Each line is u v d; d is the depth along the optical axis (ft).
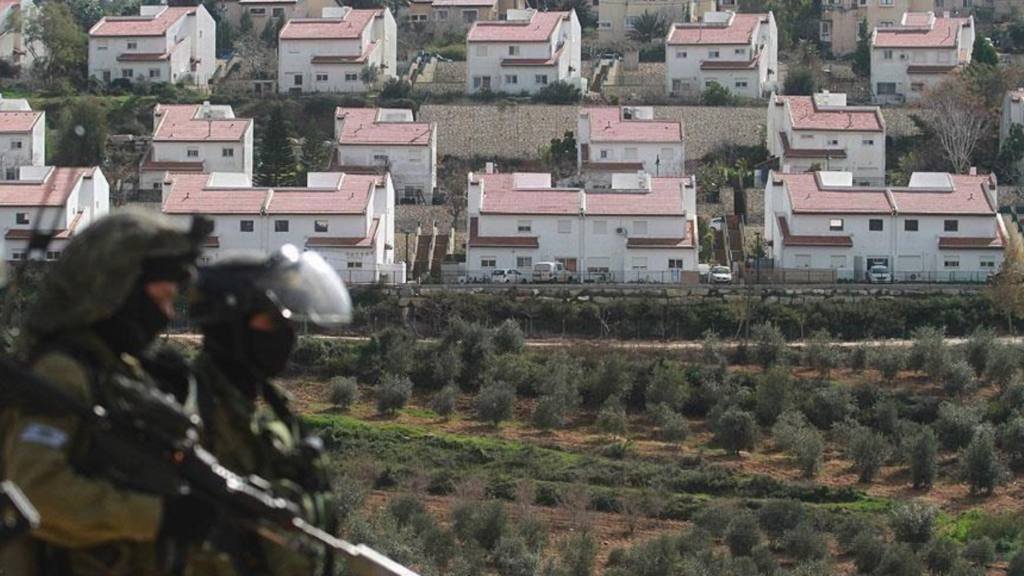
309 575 59.47
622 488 486.38
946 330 626.64
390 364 574.15
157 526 53.36
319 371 578.25
